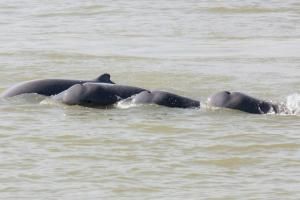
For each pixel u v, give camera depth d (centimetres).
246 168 4294
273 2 12975
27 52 8469
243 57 8244
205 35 9975
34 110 5697
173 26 10719
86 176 4156
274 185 4022
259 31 10331
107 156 4500
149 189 3972
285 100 6062
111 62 7900
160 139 4872
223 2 12912
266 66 7656
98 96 5825
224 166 4334
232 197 3859
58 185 4025
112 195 3888
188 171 4244
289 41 9456
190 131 5069
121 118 5431
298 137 4909
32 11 12125
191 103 5803
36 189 3966
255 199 3831
